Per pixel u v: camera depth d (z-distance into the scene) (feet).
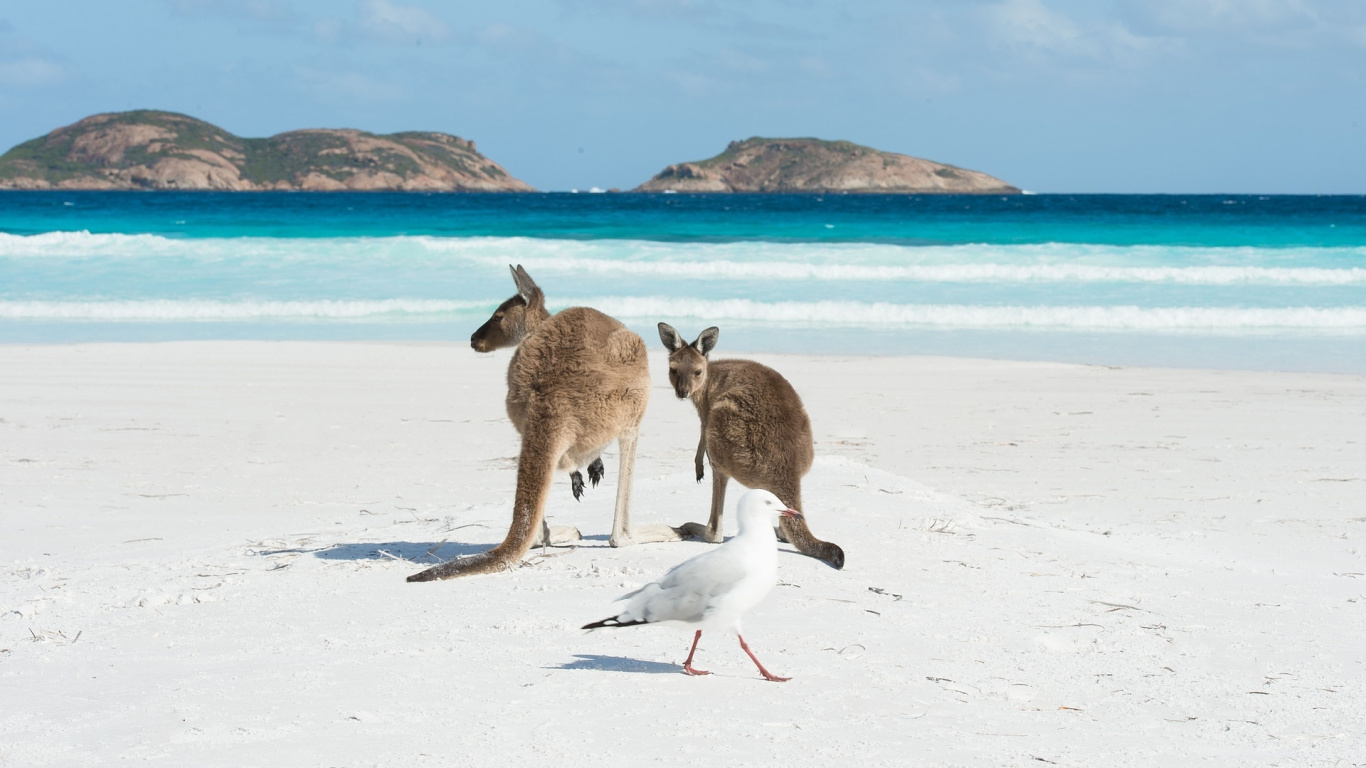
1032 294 87.04
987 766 12.44
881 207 256.32
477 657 16.21
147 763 12.17
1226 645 17.80
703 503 29.91
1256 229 142.92
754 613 18.97
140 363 56.70
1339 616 19.90
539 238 123.03
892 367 58.54
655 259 103.96
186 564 23.57
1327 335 72.18
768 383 24.03
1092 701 14.96
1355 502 32.60
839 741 13.03
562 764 12.14
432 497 32.96
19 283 88.02
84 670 15.87
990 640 17.63
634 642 17.21
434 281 91.86
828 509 27.55
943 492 33.45
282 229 142.10
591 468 25.14
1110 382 54.34
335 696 14.40
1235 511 31.55
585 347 22.74
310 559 23.72
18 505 31.12
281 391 50.67
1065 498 33.27
